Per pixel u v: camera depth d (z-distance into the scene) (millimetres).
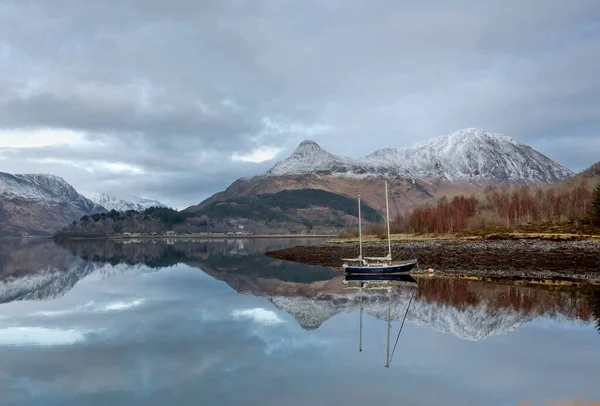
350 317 35156
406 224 126188
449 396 18547
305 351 25297
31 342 27531
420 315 35344
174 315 36281
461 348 25734
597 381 20141
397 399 18266
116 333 29922
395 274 60281
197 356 24375
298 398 18422
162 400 18297
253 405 17750
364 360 23594
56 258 116375
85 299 45344
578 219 97875
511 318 33188
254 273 70625
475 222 109688
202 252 144750
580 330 29391
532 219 106812
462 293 44281
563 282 49062
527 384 19859
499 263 64688
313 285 55062
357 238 126188
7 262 102000
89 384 20125
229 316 35875
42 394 18953
